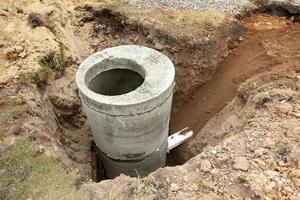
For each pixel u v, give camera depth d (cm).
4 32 348
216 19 400
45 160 245
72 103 335
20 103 282
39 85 315
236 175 219
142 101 268
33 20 361
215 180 220
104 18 404
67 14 399
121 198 217
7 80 299
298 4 408
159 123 295
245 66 368
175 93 391
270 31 392
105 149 312
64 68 349
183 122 383
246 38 391
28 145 253
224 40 384
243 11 412
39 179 234
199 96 386
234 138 251
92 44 394
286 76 316
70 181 233
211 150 240
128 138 291
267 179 213
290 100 279
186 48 375
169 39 376
